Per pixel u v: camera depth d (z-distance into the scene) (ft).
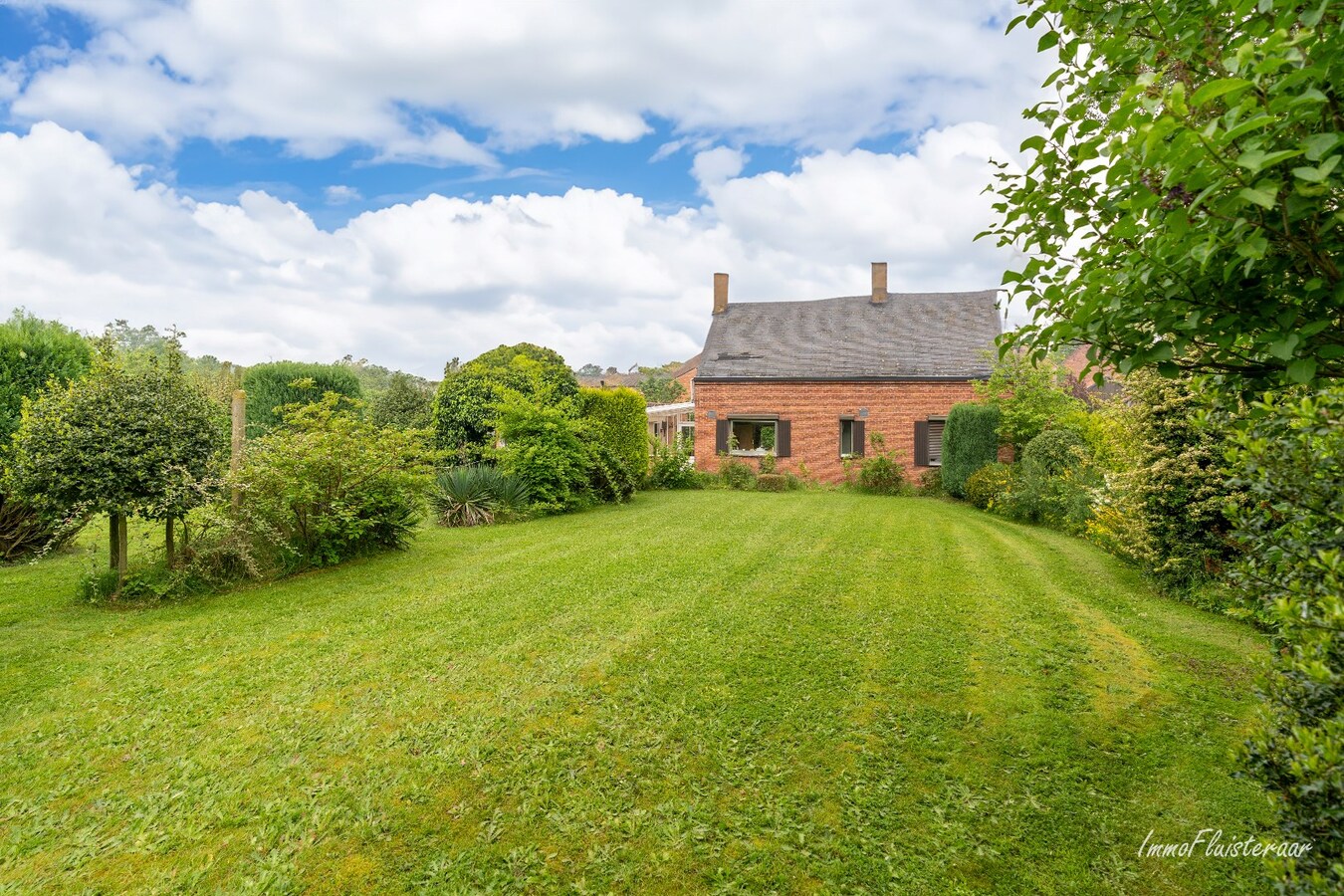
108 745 11.07
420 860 8.43
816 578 21.57
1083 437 39.34
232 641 15.88
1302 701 5.96
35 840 8.70
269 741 11.20
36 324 29.25
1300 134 4.75
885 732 11.50
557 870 8.29
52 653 15.05
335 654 15.02
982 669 14.06
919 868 8.31
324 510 23.86
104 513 19.01
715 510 39.78
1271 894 7.71
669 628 16.57
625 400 50.16
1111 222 6.77
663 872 8.28
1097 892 7.87
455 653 15.05
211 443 20.68
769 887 8.05
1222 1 5.24
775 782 10.09
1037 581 21.21
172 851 8.57
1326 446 7.09
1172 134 4.83
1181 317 5.77
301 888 7.96
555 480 38.91
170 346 20.53
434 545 28.37
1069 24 7.12
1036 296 7.37
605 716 12.03
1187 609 18.08
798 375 63.87
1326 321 4.93
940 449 62.49
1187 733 11.36
